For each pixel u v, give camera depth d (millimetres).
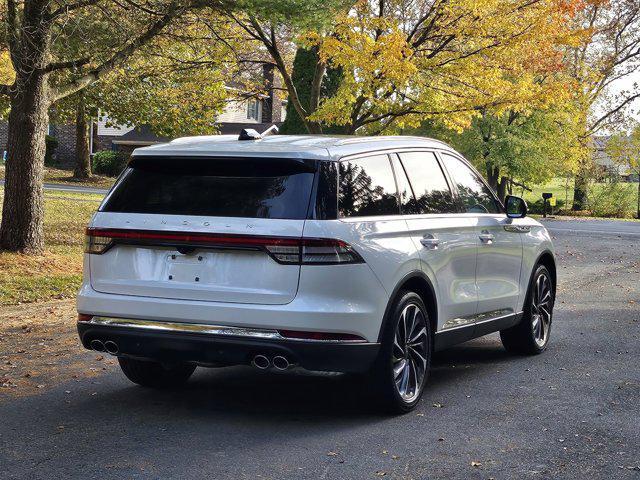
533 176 43844
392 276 5719
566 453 5133
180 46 20062
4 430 5492
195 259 5477
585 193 50812
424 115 20922
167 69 21922
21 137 15016
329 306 5297
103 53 16047
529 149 42719
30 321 10219
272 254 5301
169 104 24375
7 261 14344
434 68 19828
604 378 7301
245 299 5355
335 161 5574
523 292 8023
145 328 5559
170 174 5730
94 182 39938
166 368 6578
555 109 42031
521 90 20797
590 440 5410
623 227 31578
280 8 13508
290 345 5277
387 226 5828
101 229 5719
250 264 5363
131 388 6738
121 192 5785
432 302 6363
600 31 48156
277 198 5406
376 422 5789
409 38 20328
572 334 9609
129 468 4734
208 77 22047
